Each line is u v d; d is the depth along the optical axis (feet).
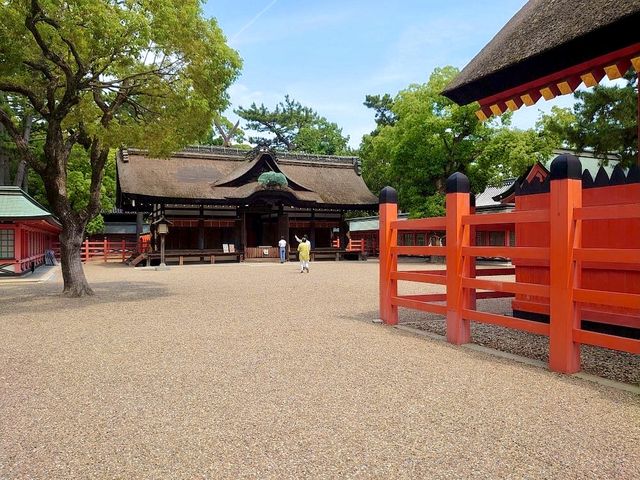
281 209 108.27
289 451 10.80
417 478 9.56
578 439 11.27
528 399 14.06
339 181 123.75
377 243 132.98
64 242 41.42
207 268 82.79
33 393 15.08
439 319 29.25
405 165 92.63
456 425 12.18
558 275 16.87
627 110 46.01
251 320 28.43
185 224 101.30
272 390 15.14
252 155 111.75
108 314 31.07
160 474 9.82
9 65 33.35
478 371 17.10
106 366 18.22
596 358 19.20
